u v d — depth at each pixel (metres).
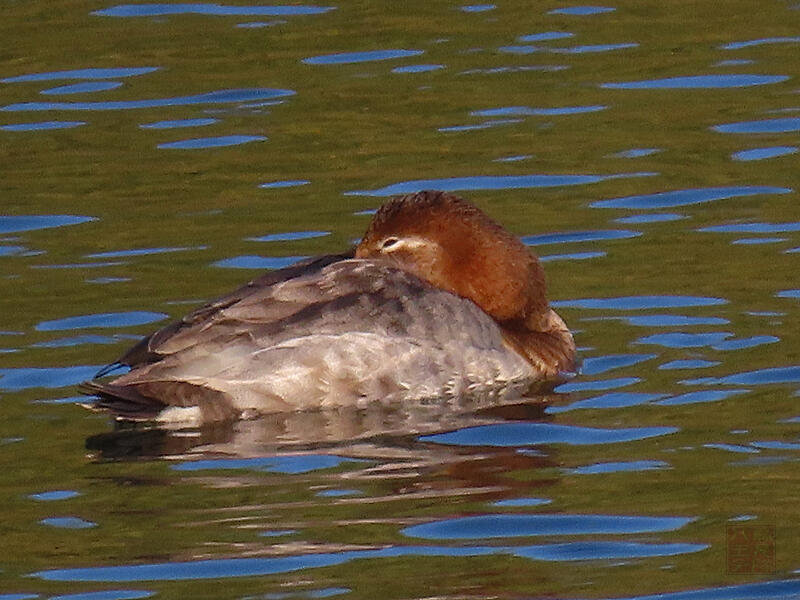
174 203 18.80
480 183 19.16
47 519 11.39
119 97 22.28
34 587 10.48
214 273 16.59
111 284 16.31
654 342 14.67
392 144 20.44
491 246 14.83
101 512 11.45
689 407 13.16
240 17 25.33
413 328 13.79
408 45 23.84
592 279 16.28
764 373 13.76
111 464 12.27
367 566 10.66
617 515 11.30
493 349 14.06
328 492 11.73
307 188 19.16
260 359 13.38
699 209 18.09
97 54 23.78
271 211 18.47
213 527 11.22
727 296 15.62
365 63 23.22
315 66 23.20
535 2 25.75
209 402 13.20
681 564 10.61
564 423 13.02
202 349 13.31
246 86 22.50
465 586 10.37
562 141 20.36
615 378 13.95
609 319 15.28
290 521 11.27
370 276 14.03
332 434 12.92
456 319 14.01
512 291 14.79
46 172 19.86
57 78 22.92
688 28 24.23
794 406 13.04
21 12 25.70
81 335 14.92
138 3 26.02
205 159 20.16
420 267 14.85
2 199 19.06
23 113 21.80
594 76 22.47
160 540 11.05
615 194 18.69
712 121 20.83
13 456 12.40
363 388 13.59
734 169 19.27
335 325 13.60
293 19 25.22
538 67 22.86
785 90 21.73
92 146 20.69
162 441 12.76
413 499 11.61
